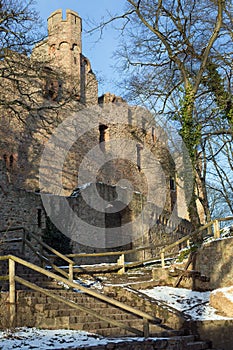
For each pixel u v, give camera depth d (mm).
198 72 17953
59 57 28172
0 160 19297
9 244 17688
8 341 7680
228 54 18516
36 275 12805
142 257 24656
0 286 10609
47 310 9406
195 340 10531
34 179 24641
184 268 14891
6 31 18344
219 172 25594
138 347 8422
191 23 18469
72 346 7598
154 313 11203
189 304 12359
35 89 25516
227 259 13633
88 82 29312
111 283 14414
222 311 11594
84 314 10023
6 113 23672
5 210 18797
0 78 23172
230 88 18812
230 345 10414
